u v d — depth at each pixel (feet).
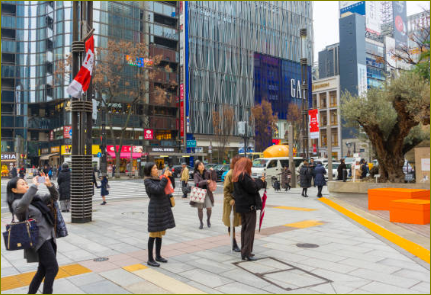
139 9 154.71
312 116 68.03
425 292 12.63
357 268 15.71
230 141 173.78
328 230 25.09
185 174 51.88
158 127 160.04
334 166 91.61
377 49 240.73
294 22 216.13
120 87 143.33
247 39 191.31
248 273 15.17
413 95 41.47
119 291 13.03
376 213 32.83
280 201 45.24
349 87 221.46
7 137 157.89
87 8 29.71
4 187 80.38
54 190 12.41
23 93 156.87
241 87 185.78
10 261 17.69
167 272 15.39
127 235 23.85
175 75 165.89
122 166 145.59
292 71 211.41
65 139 142.31
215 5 178.81
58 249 19.85
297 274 14.97
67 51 144.66
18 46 156.46
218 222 29.35
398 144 45.65
